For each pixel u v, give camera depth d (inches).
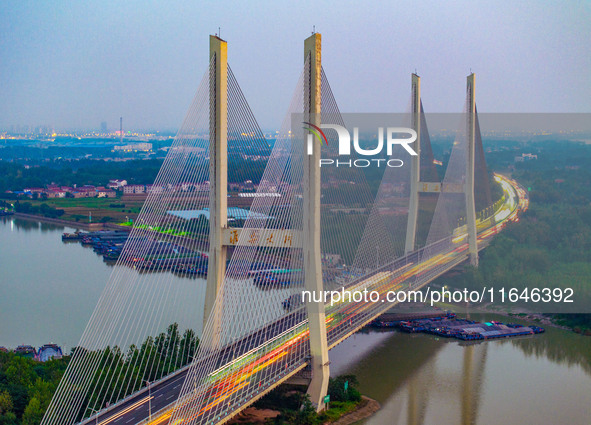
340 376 3932.1
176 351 3828.7
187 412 2898.6
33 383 3582.7
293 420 3390.7
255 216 3875.5
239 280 3836.1
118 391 3287.4
